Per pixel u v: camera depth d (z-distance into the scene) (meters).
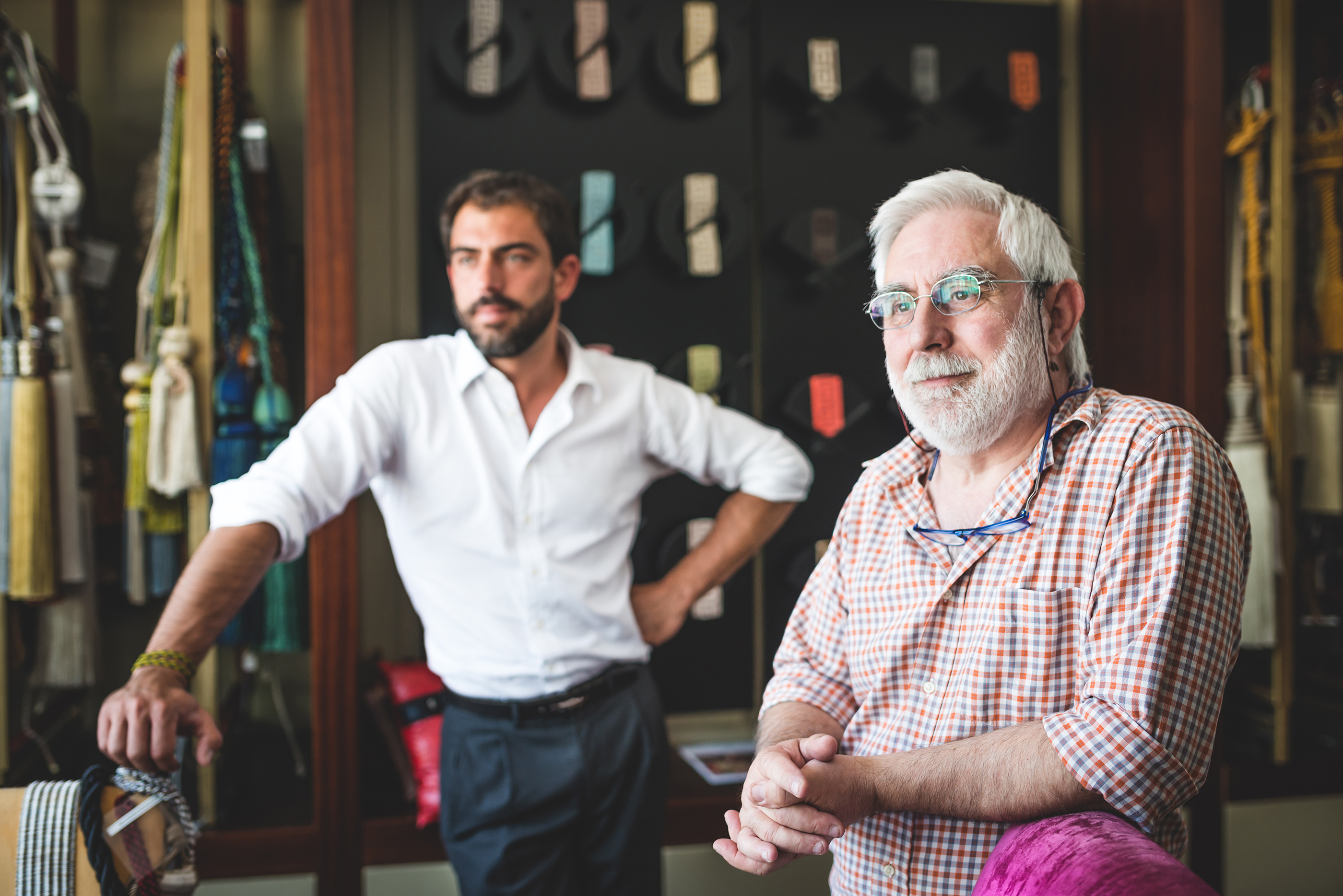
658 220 2.35
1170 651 0.88
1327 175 2.39
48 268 2.14
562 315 2.38
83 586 2.14
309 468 1.46
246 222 2.17
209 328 2.04
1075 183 2.67
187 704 1.21
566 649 1.53
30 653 2.22
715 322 2.46
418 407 1.54
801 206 2.47
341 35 1.98
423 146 2.30
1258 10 2.62
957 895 0.98
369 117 2.51
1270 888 2.30
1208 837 2.26
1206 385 2.20
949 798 0.93
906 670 1.04
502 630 1.54
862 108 2.50
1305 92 2.63
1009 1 2.55
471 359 1.56
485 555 1.54
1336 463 2.41
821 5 2.46
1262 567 2.22
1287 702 2.28
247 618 2.08
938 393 1.02
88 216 2.38
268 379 2.16
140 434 2.05
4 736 2.01
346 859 2.00
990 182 1.06
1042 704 0.95
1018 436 1.04
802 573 2.44
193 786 2.00
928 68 2.50
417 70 2.30
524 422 1.56
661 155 2.41
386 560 2.56
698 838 2.17
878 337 2.51
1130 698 0.87
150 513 2.05
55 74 2.27
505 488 1.55
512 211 1.52
